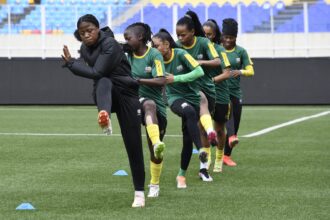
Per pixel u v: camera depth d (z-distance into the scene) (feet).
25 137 93.61
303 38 149.48
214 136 57.52
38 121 115.65
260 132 98.84
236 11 150.41
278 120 115.65
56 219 44.73
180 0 171.63
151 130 52.16
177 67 57.31
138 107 47.14
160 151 50.55
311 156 74.95
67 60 44.91
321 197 51.90
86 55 45.68
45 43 152.05
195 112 56.39
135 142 47.50
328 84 143.43
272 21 149.79
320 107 140.56
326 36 148.97
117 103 46.73
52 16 152.56
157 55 53.06
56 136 94.68
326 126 105.91
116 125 110.52
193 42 61.77
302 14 151.23
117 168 66.85
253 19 150.30
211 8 150.82
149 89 53.88
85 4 172.45
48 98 148.46
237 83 72.33
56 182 59.11
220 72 66.13
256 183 58.75
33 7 152.87
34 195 53.31
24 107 144.77
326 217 45.01
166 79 53.26
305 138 91.50
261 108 139.23
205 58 61.77
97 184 58.13
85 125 109.29
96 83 45.09
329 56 146.00
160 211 47.09
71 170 65.82
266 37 150.10
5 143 86.99
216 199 51.42
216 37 67.36
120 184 58.08
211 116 63.36
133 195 53.21
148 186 56.95
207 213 46.37
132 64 53.88
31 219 44.80
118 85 46.01
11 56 152.15
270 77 144.87
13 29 152.56
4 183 58.70
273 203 49.67
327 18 149.18
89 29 44.55
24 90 148.87
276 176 62.23
